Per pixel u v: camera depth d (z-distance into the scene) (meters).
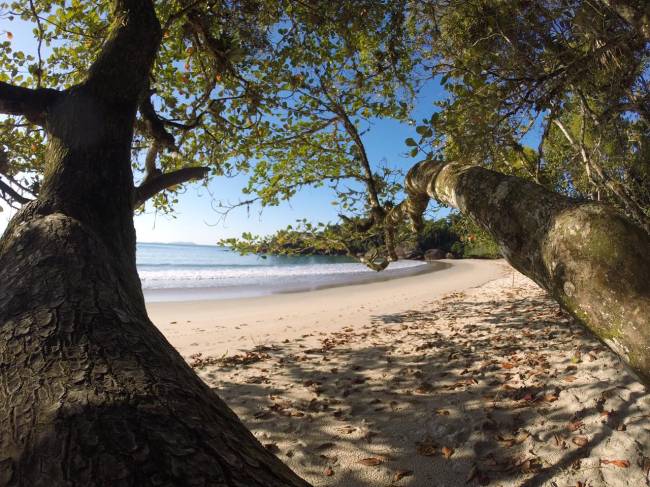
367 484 3.74
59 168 2.34
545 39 4.54
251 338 9.85
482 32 4.75
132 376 1.15
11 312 1.39
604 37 3.88
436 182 2.50
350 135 6.26
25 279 1.55
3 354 1.22
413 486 3.67
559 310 10.38
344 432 4.64
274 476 1.00
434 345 7.92
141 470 0.87
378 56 5.77
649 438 3.84
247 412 5.32
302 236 6.95
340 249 7.54
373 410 5.15
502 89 4.15
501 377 5.78
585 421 4.30
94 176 2.36
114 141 2.53
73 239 1.83
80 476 0.86
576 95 5.41
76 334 1.30
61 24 5.33
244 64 5.70
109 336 1.33
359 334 9.78
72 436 0.93
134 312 1.60
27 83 5.55
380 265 7.19
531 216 1.48
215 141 6.05
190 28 5.12
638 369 1.04
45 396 1.05
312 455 4.20
